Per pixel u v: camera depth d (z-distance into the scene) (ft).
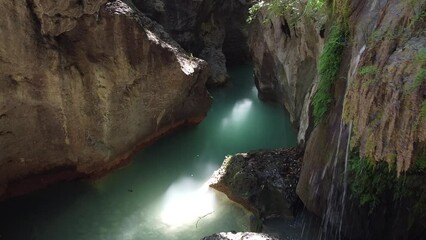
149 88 31.14
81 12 24.85
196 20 46.91
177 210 26.45
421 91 12.10
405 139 12.44
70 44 26.12
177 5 44.78
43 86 25.53
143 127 32.32
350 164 19.08
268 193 24.95
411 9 13.99
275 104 41.29
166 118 34.24
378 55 14.21
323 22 25.14
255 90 45.29
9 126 25.43
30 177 27.81
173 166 31.58
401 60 12.98
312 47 28.78
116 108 29.22
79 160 28.73
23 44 23.86
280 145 33.76
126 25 27.89
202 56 48.44
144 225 25.31
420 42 13.08
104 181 29.40
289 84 34.58
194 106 36.27
